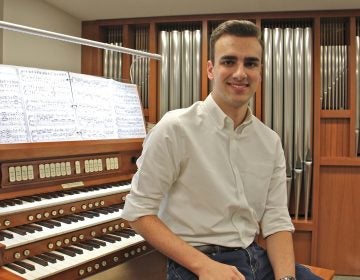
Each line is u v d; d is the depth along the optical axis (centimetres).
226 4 296
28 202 172
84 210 194
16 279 135
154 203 137
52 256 159
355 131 315
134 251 185
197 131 143
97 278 174
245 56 136
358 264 321
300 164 320
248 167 149
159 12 318
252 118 152
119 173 229
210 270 121
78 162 204
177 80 331
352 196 320
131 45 346
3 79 183
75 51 335
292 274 135
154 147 137
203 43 327
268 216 155
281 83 319
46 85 202
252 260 141
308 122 317
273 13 316
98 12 318
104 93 238
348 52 314
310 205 328
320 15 312
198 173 140
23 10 277
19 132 181
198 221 140
